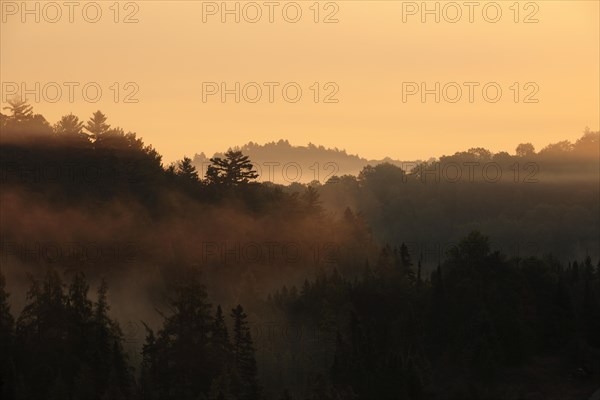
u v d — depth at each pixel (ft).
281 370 459.73
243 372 444.14
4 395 424.46
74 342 477.36
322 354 472.85
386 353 439.63
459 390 417.08
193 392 444.55
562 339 465.47
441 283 483.92
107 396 417.90
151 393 439.22
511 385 423.64
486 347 433.48
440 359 452.76
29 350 470.39
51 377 449.48
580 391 418.31
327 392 403.75
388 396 406.62
